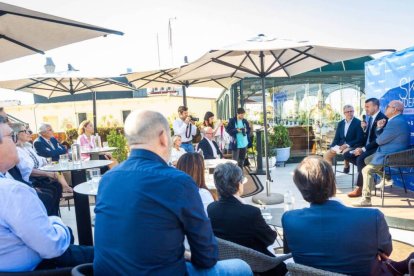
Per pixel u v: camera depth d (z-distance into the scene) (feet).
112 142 24.85
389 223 11.20
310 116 27.68
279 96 27.32
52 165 12.73
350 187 17.15
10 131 4.78
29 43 8.30
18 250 4.16
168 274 3.84
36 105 51.90
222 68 16.17
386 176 15.90
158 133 4.28
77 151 13.15
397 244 9.29
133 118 4.32
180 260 4.00
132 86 24.99
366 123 17.83
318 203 4.87
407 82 15.10
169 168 4.08
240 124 21.80
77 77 19.66
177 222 3.85
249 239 5.77
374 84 18.20
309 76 26.86
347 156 16.38
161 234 3.73
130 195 3.81
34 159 13.57
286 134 25.29
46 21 7.17
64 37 8.12
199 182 7.91
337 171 21.02
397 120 13.08
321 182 4.77
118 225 3.80
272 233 6.00
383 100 17.24
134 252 3.72
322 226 4.62
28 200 4.09
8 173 9.73
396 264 5.34
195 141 21.29
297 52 13.62
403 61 15.39
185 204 3.82
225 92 40.04
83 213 11.02
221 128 23.59
